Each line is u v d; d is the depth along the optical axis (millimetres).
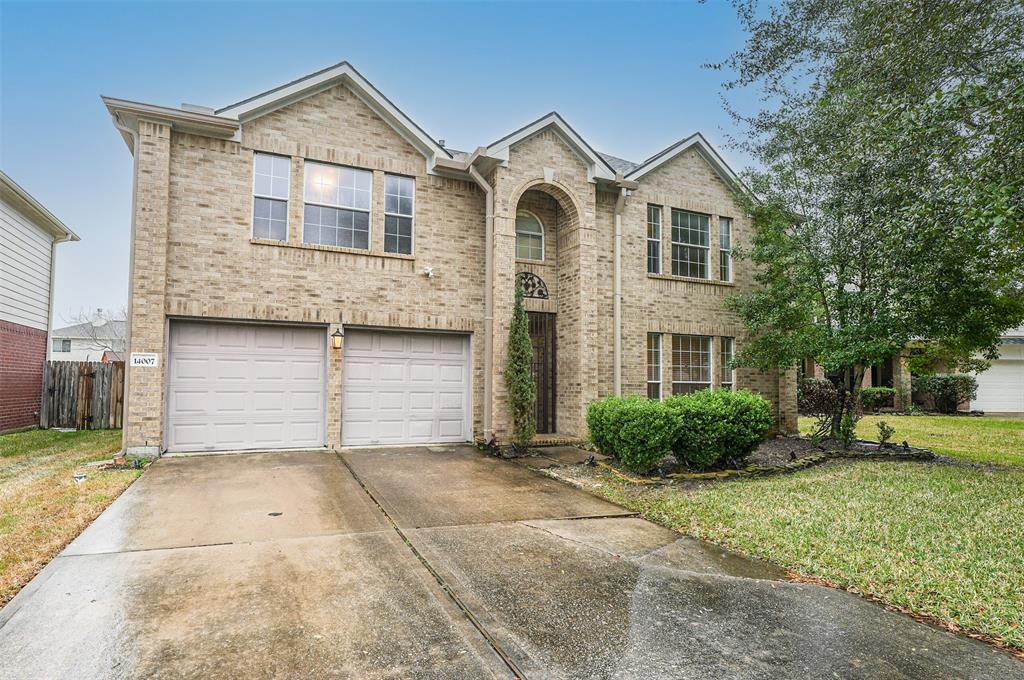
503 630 3521
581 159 12344
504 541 5328
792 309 11797
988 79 6883
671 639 3451
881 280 10227
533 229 12953
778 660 3225
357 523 5793
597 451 10383
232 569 4410
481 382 11750
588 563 4789
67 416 14492
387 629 3480
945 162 7500
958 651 3375
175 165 9672
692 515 6277
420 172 11492
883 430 11422
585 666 3107
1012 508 6598
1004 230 6281
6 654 3082
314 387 10625
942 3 7059
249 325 10211
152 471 8203
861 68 8391
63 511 5898
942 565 4695
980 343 10617
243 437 10094
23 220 14031
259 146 10219
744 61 9805
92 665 2984
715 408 8594
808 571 4668
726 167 14141
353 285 10781
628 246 13070
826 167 10422
